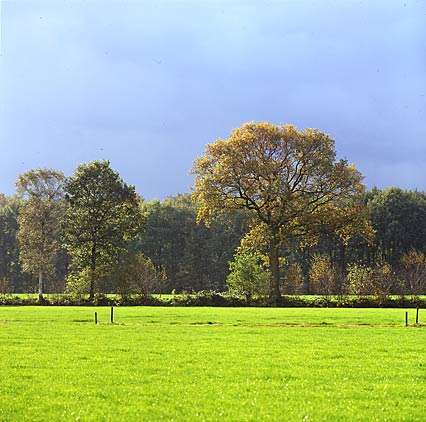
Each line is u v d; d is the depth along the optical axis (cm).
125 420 1380
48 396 1612
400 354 2406
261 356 2342
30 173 8281
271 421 1370
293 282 8525
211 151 6925
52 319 4388
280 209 6706
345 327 3750
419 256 9400
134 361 2203
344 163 6844
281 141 6856
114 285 7162
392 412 1448
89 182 7712
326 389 1714
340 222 6819
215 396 1611
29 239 8194
